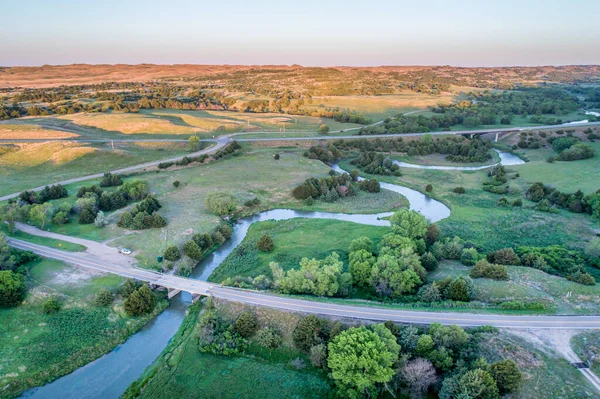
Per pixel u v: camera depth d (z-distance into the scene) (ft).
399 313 237.04
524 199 475.31
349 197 494.18
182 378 214.07
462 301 249.14
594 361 192.75
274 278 292.20
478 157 650.84
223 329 242.99
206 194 477.77
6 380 211.82
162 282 285.43
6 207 389.39
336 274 277.85
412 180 561.02
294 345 231.50
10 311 257.75
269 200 478.59
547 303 244.42
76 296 273.13
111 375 221.25
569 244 356.79
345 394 194.59
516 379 178.91
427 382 191.11
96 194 444.96
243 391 205.46
